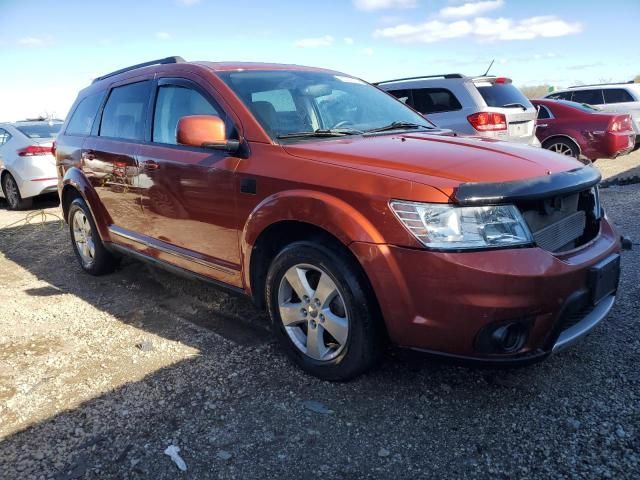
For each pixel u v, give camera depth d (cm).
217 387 304
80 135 501
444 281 244
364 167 276
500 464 234
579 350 323
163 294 461
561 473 227
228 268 342
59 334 388
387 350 289
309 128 347
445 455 241
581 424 256
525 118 804
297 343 313
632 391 279
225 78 359
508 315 242
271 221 299
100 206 471
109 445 257
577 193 286
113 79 479
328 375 298
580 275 259
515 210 250
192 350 350
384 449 246
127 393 302
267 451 248
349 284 273
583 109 1045
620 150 1012
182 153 363
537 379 296
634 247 512
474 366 254
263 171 307
